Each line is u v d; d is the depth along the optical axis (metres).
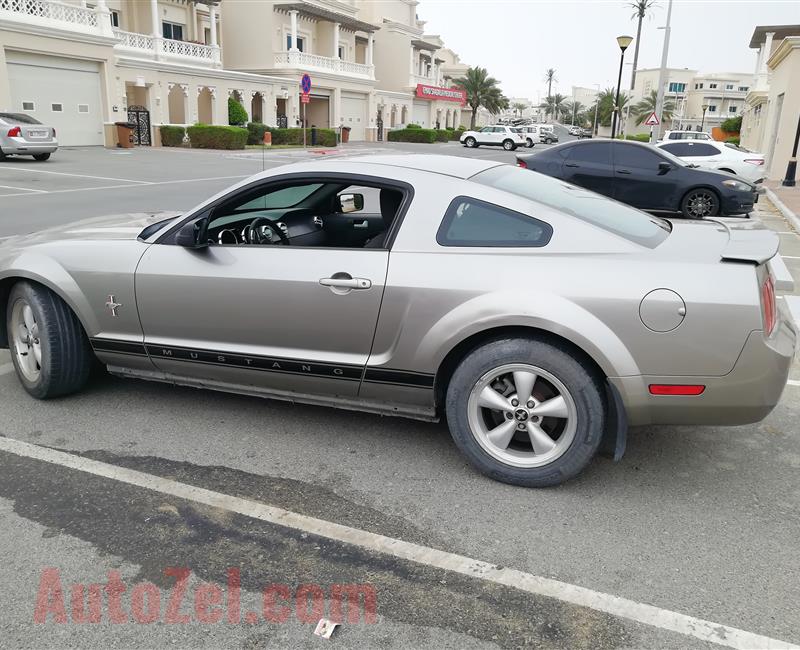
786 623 2.35
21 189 13.98
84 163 20.09
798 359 5.08
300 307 3.38
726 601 2.46
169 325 3.70
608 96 88.00
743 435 3.85
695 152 17.12
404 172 3.41
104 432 3.75
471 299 3.08
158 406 4.11
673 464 3.50
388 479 3.31
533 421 3.15
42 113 24.22
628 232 3.26
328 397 3.56
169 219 4.38
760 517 3.01
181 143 29.59
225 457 3.50
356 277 3.26
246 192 3.56
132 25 33.62
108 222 4.50
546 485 3.19
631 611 2.40
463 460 3.51
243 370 3.62
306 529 2.88
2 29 22.02
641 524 2.94
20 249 4.02
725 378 2.88
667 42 27.20
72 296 3.84
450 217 3.25
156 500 3.08
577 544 2.79
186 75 30.97
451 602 2.44
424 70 62.38
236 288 3.48
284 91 38.59
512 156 35.22
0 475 3.27
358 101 47.44
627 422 3.06
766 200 17.27
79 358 4.04
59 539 2.77
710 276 2.88
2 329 4.27
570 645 2.24
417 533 2.86
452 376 3.25
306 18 43.25
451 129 60.16
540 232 3.14
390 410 3.46
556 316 2.94
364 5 54.31
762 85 35.34
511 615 2.38
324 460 3.49
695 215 11.34
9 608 2.37
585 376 3.00
